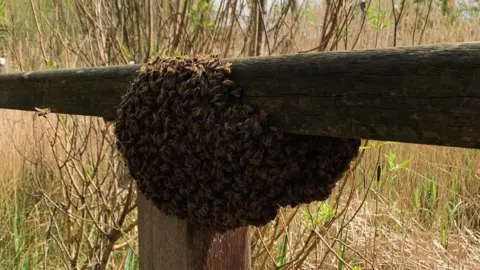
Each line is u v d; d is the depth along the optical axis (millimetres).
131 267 2084
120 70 1298
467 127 843
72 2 2969
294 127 1000
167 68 1112
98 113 1377
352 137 947
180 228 1247
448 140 860
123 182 2758
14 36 3678
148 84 1142
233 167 1045
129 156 1188
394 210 2727
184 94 1076
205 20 2342
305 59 982
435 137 870
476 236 2900
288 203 1073
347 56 939
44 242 2873
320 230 1890
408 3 2811
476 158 3215
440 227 2770
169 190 1163
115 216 2656
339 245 2400
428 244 2541
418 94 874
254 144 1022
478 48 833
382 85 903
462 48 845
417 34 2926
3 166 3512
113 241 2145
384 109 906
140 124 1155
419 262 2365
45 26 3662
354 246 2447
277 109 1017
